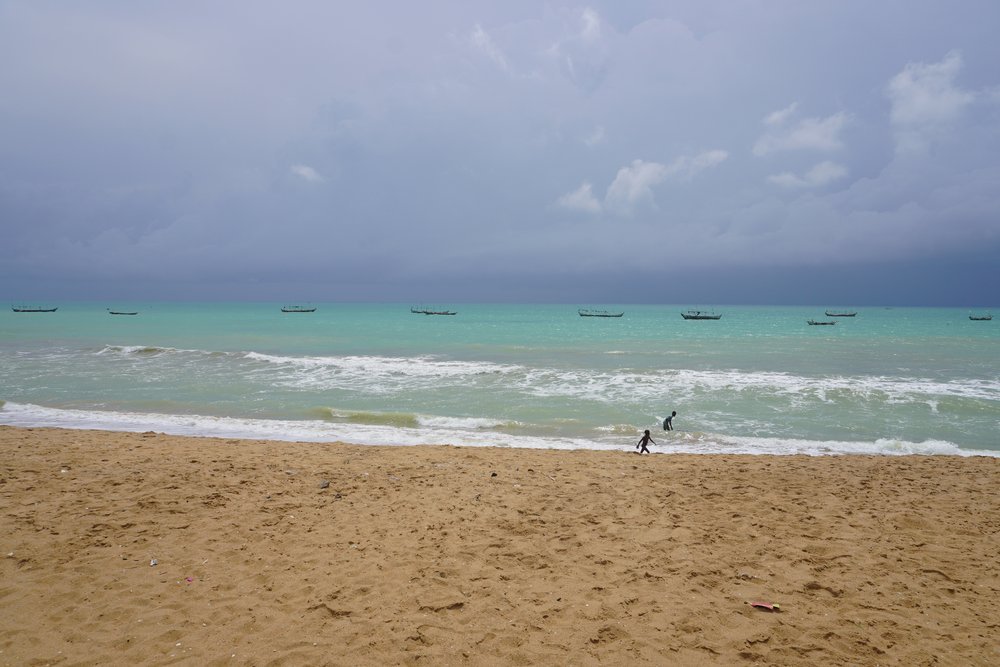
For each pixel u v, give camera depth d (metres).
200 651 4.19
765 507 7.67
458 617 4.75
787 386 20.80
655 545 6.32
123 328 56.12
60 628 4.45
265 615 4.72
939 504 7.88
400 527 6.78
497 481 8.88
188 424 14.78
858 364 28.77
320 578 5.41
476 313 134.50
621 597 5.12
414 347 37.88
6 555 5.67
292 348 36.69
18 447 10.68
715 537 6.57
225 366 26.05
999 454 12.80
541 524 6.95
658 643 4.41
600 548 6.23
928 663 4.20
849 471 9.84
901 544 6.41
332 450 11.26
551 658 4.21
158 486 8.09
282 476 8.87
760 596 5.18
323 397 18.92
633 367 26.83
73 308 150.25
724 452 12.78
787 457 11.52
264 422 15.12
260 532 6.51
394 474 9.22
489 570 5.65
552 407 17.53
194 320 76.94
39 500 7.34
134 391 19.70
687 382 21.78
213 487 8.15
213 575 5.42
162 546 6.04
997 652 4.34
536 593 5.19
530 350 35.94
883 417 16.58
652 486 8.69
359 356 31.77
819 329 66.44
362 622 4.64
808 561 5.94
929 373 25.31
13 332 48.62
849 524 7.04
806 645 4.41
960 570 5.76
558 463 10.30
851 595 5.23
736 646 4.38
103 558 5.70
